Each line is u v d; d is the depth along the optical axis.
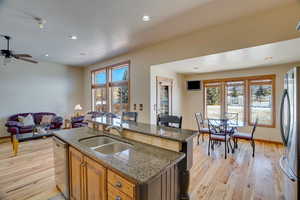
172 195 1.50
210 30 3.31
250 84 5.00
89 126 2.80
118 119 2.90
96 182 1.46
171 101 5.46
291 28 2.49
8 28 3.25
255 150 3.99
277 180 2.57
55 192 2.26
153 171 1.17
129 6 2.48
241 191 2.28
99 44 4.24
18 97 5.62
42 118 5.65
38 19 2.87
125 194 1.16
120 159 1.39
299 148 1.62
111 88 5.97
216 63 4.24
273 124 4.60
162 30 3.39
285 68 4.37
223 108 5.50
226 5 2.47
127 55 5.15
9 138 5.25
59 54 5.21
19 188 2.35
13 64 5.51
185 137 1.70
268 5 2.48
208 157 3.55
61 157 2.09
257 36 2.79
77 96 7.25
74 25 3.13
